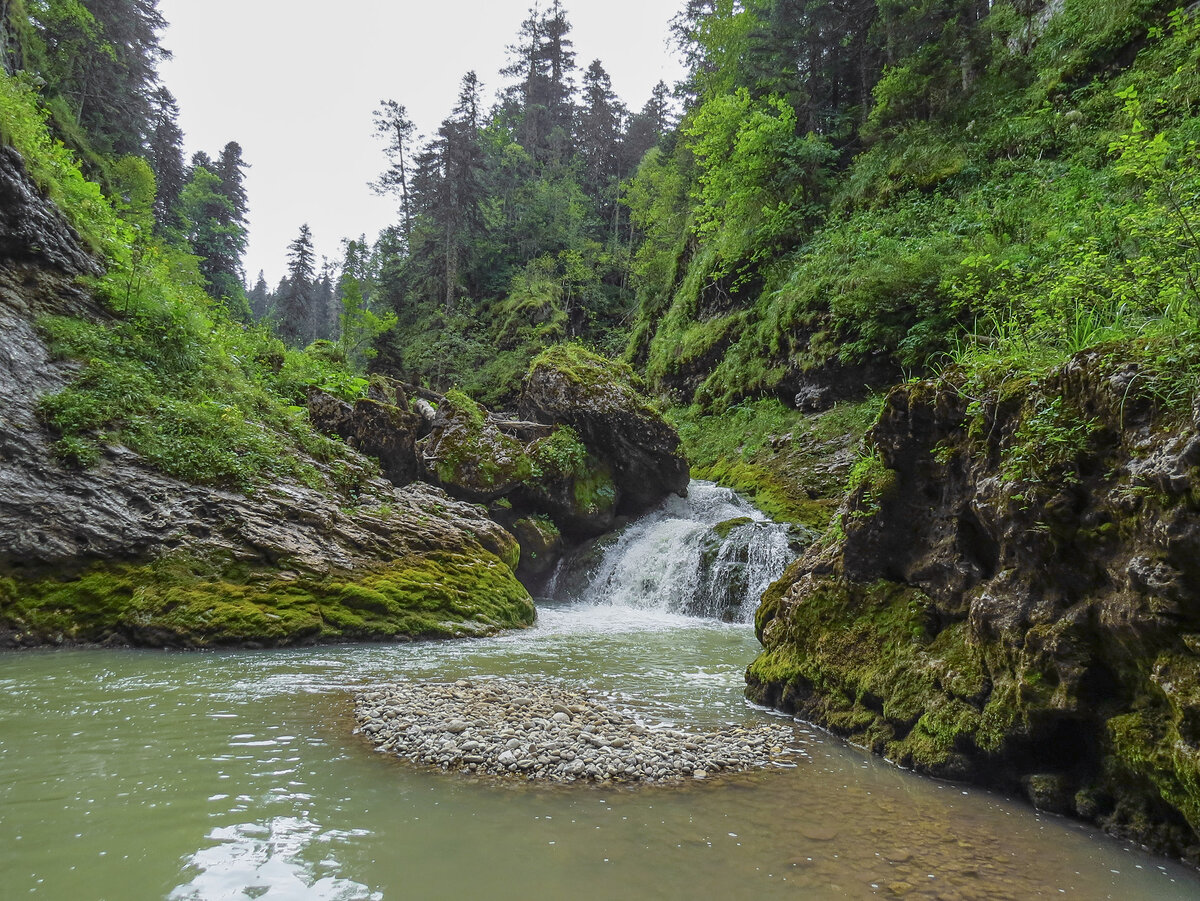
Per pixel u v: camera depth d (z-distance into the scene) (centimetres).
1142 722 391
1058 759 459
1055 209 1484
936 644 558
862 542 652
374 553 1188
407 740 552
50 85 2853
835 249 2177
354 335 4559
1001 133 2000
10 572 928
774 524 1598
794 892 339
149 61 4019
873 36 2744
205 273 4906
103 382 1134
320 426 1817
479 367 4219
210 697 679
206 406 1258
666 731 605
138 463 1078
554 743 547
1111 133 1616
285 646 961
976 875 362
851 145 2788
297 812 416
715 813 437
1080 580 435
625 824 416
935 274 1698
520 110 6550
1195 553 344
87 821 392
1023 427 481
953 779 500
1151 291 558
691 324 2984
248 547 1064
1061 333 566
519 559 1625
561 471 1817
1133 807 407
